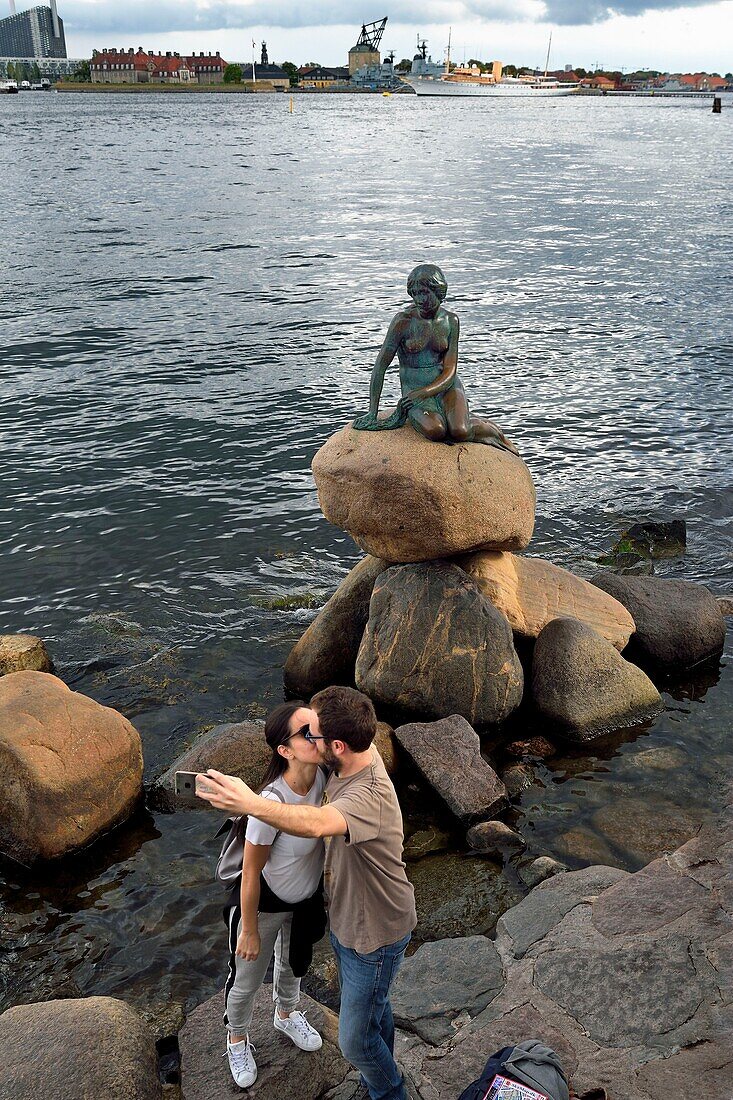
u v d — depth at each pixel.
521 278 29.47
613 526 12.80
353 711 3.78
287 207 44.28
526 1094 3.78
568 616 9.02
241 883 3.99
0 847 6.62
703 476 14.47
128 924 6.05
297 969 4.32
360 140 90.44
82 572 11.32
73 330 22.16
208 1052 4.74
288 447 15.45
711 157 74.44
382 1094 4.20
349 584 9.10
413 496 8.08
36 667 8.89
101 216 40.19
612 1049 4.65
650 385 18.88
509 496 8.43
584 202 47.56
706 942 5.31
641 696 8.32
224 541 12.18
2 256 30.75
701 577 11.40
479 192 51.22
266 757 7.29
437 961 5.36
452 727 7.53
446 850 6.62
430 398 8.31
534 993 5.05
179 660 9.41
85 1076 4.32
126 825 6.97
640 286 28.36
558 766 7.64
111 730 6.96
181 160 66.62
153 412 16.95
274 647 9.68
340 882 3.86
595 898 5.76
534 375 19.48
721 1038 4.66
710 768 7.55
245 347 21.12
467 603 8.20
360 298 26.16
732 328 23.34
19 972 5.68
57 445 15.34
